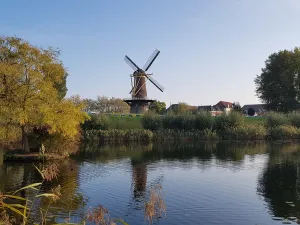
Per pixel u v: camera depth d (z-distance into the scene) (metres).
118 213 13.66
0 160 27.84
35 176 21.28
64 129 28.38
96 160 29.83
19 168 24.30
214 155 33.22
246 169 24.61
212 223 12.63
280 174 22.42
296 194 17.00
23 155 27.80
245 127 52.59
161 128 56.66
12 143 34.66
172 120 57.69
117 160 29.89
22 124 27.48
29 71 26.97
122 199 15.95
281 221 12.98
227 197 16.48
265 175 22.12
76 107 30.17
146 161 29.23
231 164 27.14
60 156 30.48
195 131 54.50
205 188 18.44
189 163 27.91
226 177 21.62
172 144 46.31
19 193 16.48
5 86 26.27
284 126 52.34
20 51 26.95
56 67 28.73
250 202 15.55
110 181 20.30
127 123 60.84
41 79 27.78
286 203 15.41
